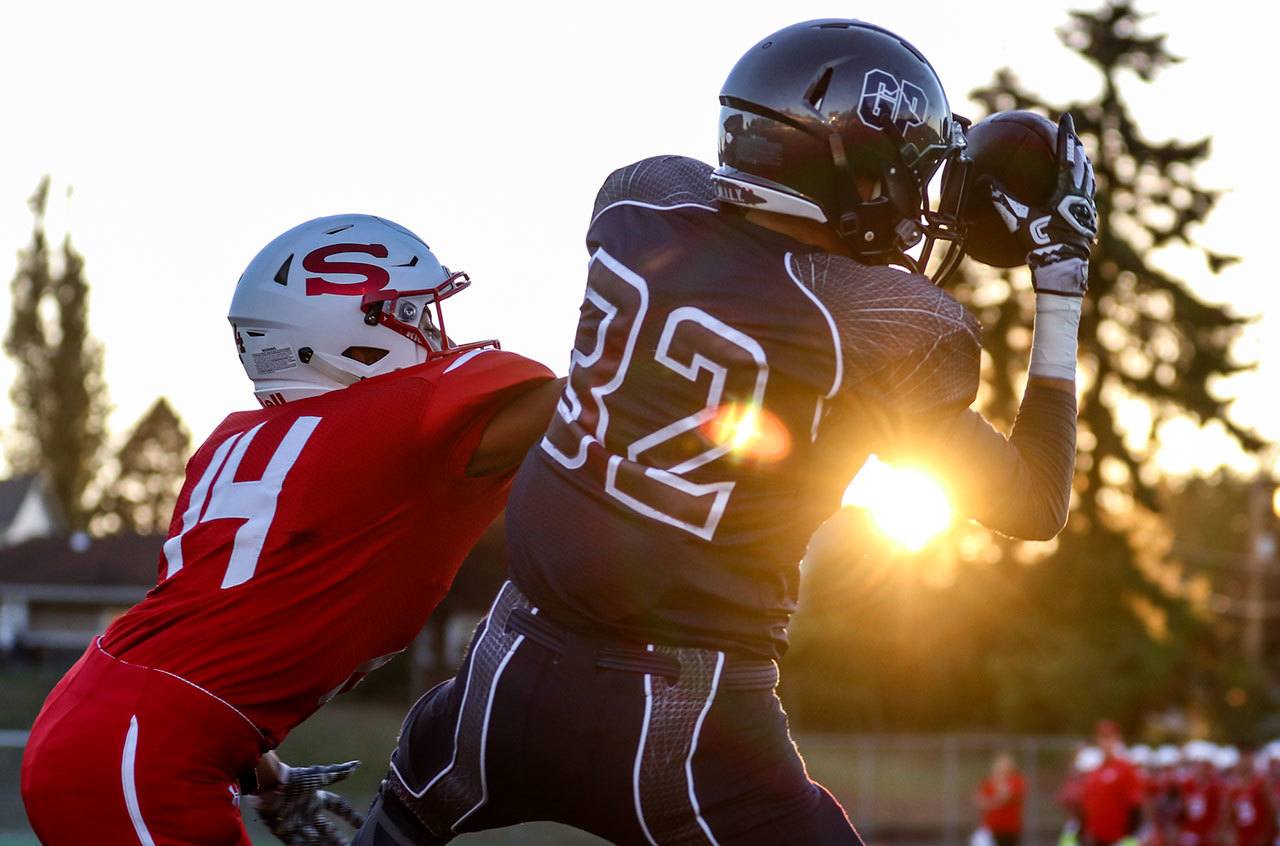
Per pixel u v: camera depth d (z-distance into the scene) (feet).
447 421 37.52
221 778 37.45
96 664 37.83
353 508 37.45
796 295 31.71
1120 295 524.93
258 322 39.29
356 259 39.11
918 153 33.30
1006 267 36.45
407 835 36.06
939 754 355.77
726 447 31.68
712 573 31.99
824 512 32.96
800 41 33.30
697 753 32.22
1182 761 259.80
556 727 32.63
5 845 164.35
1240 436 521.24
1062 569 502.38
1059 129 35.29
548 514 33.22
